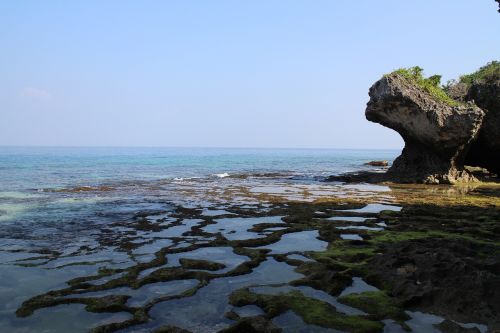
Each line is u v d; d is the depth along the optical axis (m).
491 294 6.62
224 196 22.25
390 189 27.31
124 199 20.52
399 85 32.66
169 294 7.31
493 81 34.03
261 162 79.56
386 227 13.38
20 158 75.81
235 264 9.19
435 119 30.88
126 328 5.92
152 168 52.62
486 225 13.77
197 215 15.77
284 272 8.64
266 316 6.30
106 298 6.99
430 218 15.20
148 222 14.23
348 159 106.75
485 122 33.75
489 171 39.19
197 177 38.03
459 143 31.41
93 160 72.88
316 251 10.30
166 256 9.82
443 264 7.87
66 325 6.05
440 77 36.47
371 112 34.94
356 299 6.99
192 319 6.25
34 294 7.32
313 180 35.62
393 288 7.45
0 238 11.66
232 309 6.64
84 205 18.28
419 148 34.56
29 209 17.03
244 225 13.81
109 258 9.60
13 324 6.09
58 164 56.75
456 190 26.83
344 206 18.39
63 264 9.09
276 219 15.01
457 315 6.33
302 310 6.53
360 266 8.87
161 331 5.74
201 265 8.99
